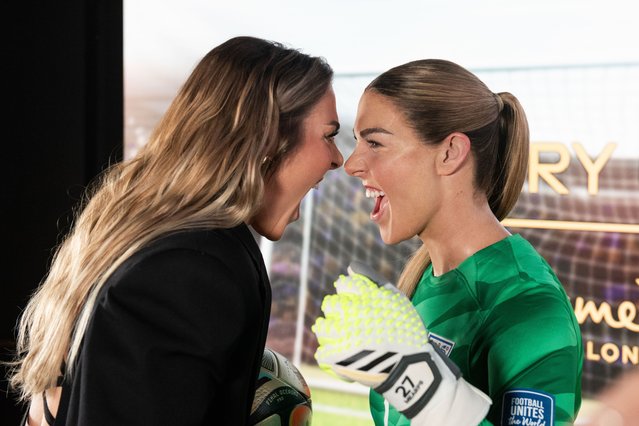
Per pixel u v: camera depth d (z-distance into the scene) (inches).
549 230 105.3
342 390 112.7
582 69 100.9
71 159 112.7
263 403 43.3
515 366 36.1
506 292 38.5
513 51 102.1
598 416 103.5
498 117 42.4
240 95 35.7
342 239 114.3
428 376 32.4
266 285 34.8
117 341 30.2
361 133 42.5
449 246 42.3
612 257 102.8
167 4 109.7
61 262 37.2
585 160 102.7
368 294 33.3
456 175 41.1
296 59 37.9
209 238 32.4
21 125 113.1
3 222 114.1
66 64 111.7
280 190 38.5
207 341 30.6
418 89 40.6
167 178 35.0
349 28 106.0
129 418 29.3
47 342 34.6
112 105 113.7
